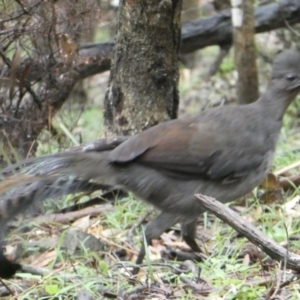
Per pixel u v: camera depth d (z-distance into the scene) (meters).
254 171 10.80
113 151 10.45
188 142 10.48
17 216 10.24
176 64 13.06
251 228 9.25
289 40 18.16
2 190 10.00
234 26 14.65
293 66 10.77
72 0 12.99
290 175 13.59
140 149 10.41
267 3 17.47
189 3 19.11
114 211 12.81
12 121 13.49
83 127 17.08
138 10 12.69
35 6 12.61
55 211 12.94
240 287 9.06
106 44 14.62
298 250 10.72
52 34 13.08
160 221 10.64
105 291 9.48
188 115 10.95
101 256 11.36
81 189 10.45
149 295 9.27
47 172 10.26
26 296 9.55
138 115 12.95
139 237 11.80
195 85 20.98
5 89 13.57
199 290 9.23
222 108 10.91
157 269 10.42
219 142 10.54
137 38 12.79
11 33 12.73
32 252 11.68
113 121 13.13
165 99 12.98
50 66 13.48
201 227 12.28
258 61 18.80
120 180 10.54
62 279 9.93
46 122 13.73
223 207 9.32
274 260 9.48
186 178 10.50
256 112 10.86
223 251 10.95
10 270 10.16
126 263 10.45
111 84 13.15
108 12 15.64
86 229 12.28
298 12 15.94
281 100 10.86
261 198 12.66
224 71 19.84
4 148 13.45
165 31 12.77
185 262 10.45
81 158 10.38
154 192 10.55
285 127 17.95
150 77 12.88
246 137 10.64
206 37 15.62
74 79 14.21
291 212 12.06
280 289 8.95
